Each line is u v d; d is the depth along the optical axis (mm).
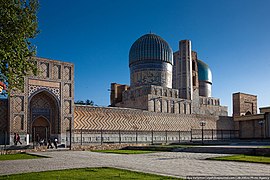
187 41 44250
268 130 35000
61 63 27828
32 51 12164
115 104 42406
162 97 38094
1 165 11461
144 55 41688
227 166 10273
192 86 43906
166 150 21781
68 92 28016
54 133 27156
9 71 11414
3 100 24641
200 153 18125
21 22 11289
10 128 24109
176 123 37688
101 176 7902
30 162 12781
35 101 26578
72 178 7566
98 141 29484
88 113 29531
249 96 47531
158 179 7285
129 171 8984
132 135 32625
